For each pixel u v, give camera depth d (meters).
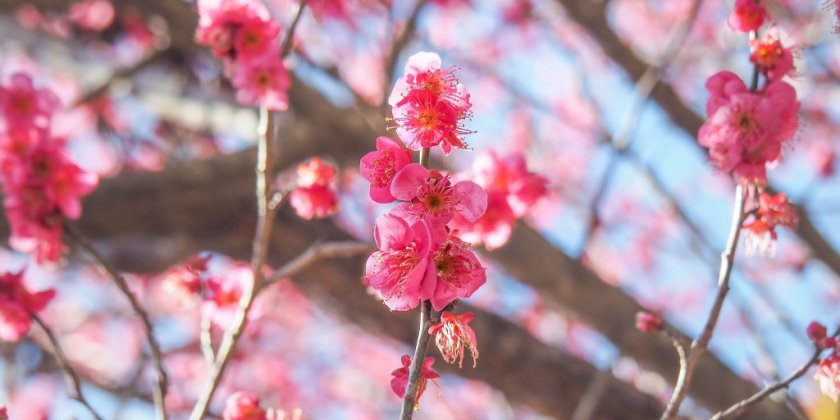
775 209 2.69
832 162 8.08
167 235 5.69
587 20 6.04
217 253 5.89
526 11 8.52
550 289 5.48
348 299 6.18
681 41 4.93
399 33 5.72
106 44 7.24
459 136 2.12
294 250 5.94
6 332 3.16
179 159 6.01
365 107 5.57
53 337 3.12
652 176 5.93
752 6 2.75
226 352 3.13
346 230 6.06
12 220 3.13
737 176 2.56
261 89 3.29
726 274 2.68
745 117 2.54
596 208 5.39
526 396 6.14
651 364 5.50
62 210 3.15
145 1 5.61
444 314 2.04
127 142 7.54
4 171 3.17
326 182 3.44
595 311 5.50
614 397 6.05
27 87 3.50
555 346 6.43
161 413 3.02
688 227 5.91
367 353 9.84
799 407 3.59
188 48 5.84
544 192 3.83
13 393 6.46
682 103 5.98
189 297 3.60
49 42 7.22
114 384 6.52
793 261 7.43
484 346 6.07
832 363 2.65
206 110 6.63
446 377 9.04
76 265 8.10
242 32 3.29
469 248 2.05
